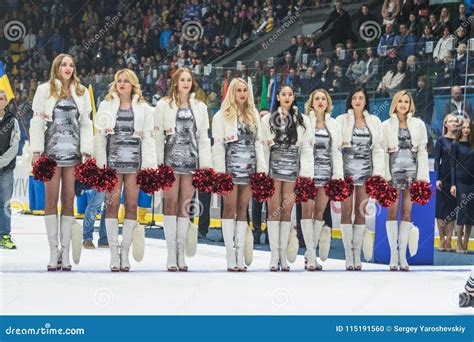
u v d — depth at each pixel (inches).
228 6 798.5
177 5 825.5
